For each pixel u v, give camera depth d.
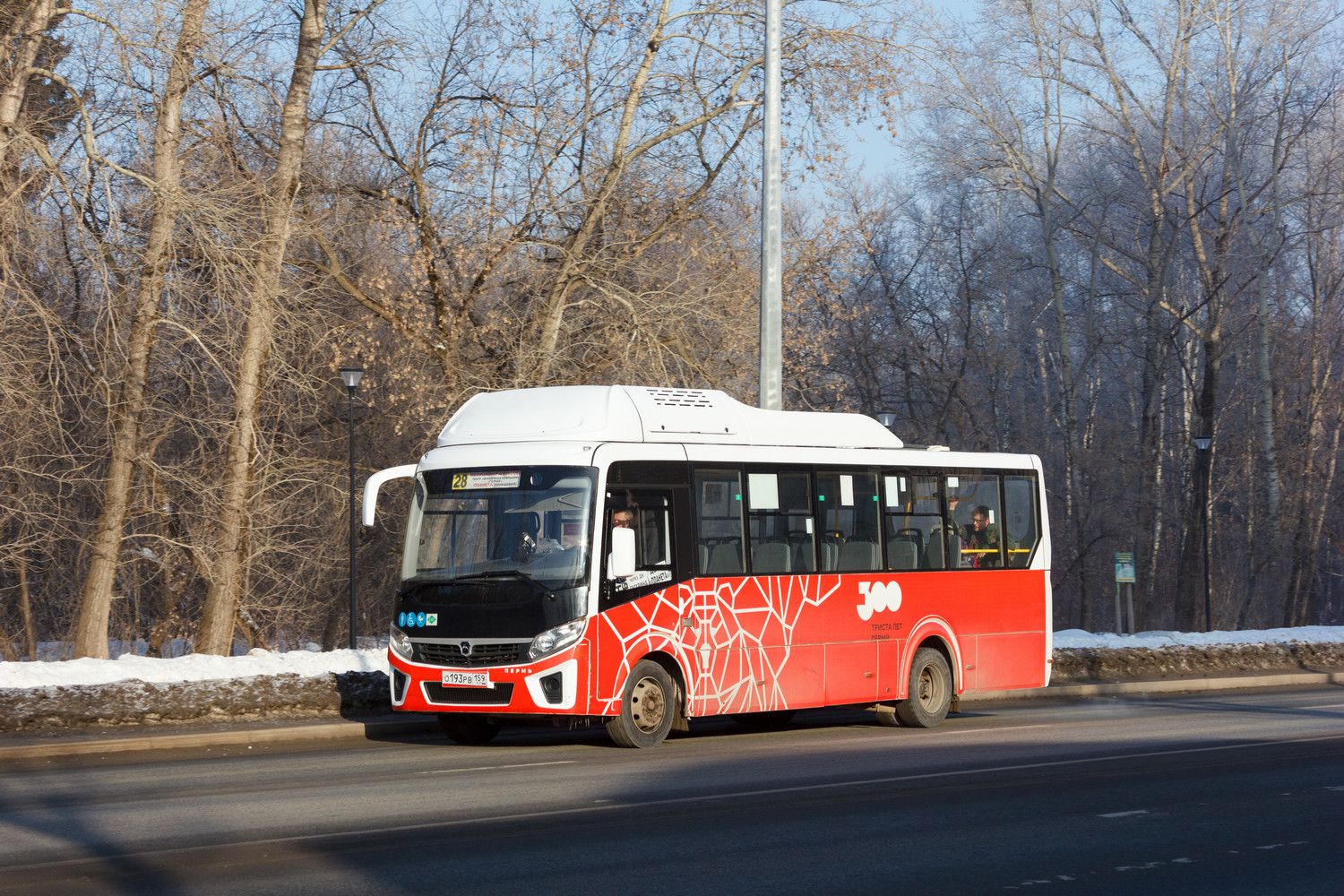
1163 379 50.72
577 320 27.34
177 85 21.45
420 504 15.08
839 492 17.09
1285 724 18.11
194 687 16.42
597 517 14.41
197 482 22.22
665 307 25.98
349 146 27.64
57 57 21.47
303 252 28.16
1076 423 49.97
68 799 10.96
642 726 14.74
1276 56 45.84
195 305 20.88
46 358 20.52
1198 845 9.26
